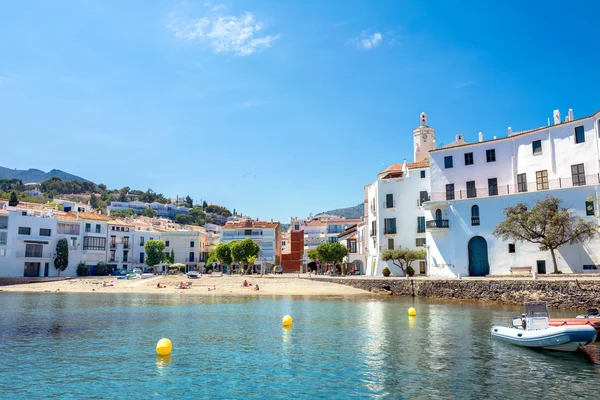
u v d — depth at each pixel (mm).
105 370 19188
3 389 16516
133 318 35344
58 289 68688
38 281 82625
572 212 50188
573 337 21375
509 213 52844
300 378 17906
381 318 34781
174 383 17266
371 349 23203
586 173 50812
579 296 39781
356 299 52406
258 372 18828
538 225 50312
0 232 85500
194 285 73062
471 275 58469
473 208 58875
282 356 21703
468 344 24281
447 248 61062
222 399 15453
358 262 92812
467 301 48500
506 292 45438
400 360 20766
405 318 34656
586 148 51000
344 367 19578
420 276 67500
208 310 40938
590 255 48500
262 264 109000
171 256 119562
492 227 56750
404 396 15672
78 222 99562
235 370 19156
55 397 15656
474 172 61062
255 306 44531
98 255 103500
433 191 64312
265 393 16078
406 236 72750
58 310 40844
